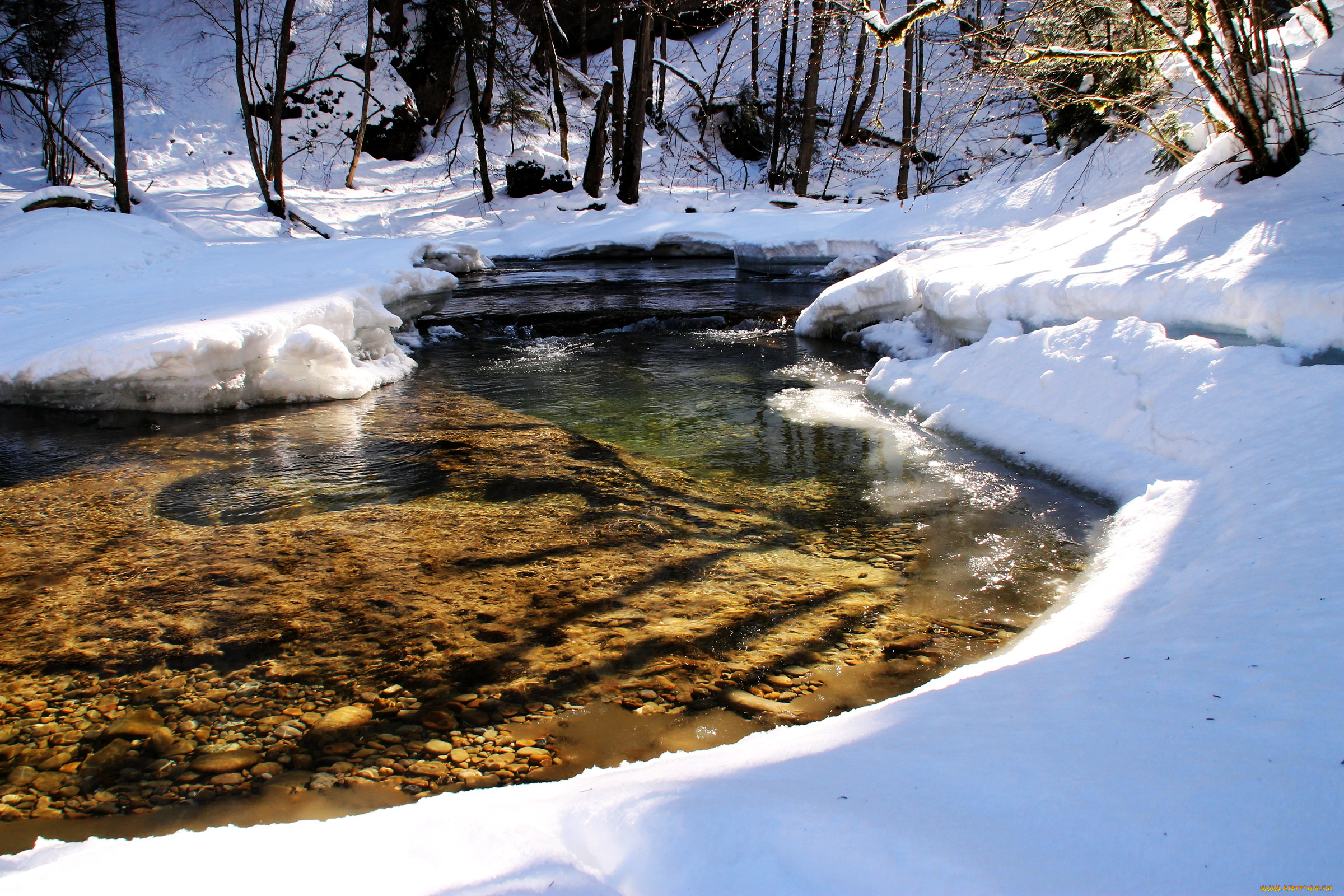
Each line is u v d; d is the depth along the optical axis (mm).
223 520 4883
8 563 4277
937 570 4027
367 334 9195
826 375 8492
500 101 30031
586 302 13414
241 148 26188
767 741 2352
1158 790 1562
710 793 1717
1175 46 7457
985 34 8719
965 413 6156
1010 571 3947
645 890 1460
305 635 3531
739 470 5691
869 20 8523
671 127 28141
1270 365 4457
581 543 4488
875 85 22281
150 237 14906
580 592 3896
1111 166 11875
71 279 11758
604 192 25719
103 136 25062
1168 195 8109
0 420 7086
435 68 29219
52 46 22609
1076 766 1698
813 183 27297
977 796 1630
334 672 3248
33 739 2854
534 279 16297
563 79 32469
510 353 10281
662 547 4422
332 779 2611
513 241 20969
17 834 2387
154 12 28859
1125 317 5945
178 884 1634
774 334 10969
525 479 5555
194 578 4098
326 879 1610
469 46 24312
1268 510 3391
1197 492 3943
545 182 25047
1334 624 2205
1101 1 8594
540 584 3992
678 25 27078
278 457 6086
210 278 11336
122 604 3836
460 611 3723
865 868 1389
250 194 23078
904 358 8828
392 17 28344
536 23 28922
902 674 3125
